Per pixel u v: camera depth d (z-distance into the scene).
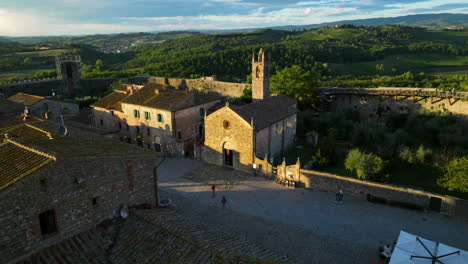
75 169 21.14
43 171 19.34
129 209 24.83
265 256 21.19
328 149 46.97
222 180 43.69
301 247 29.14
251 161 45.00
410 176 44.78
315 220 33.31
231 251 20.58
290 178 41.50
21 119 39.44
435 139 57.69
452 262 21.34
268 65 58.03
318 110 74.19
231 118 45.28
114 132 58.94
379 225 32.00
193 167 48.44
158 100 54.12
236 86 83.62
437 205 35.41
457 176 36.34
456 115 63.00
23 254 19.02
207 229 24.28
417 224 31.92
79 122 65.94
